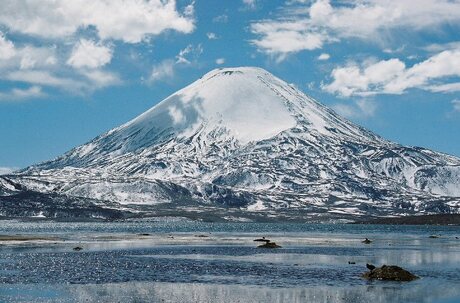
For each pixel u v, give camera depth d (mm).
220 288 73250
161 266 98375
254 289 72562
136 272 89500
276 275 86438
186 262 105938
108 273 87938
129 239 187375
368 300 65250
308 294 69062
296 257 118812
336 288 73625
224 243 169000
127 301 63562
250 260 110875
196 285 75688
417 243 180625
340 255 125250
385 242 185375
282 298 66312
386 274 81875
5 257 113750
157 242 171500
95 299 64500
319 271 91812
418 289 72938
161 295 67688
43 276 83750
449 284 77438
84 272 89000
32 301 62938
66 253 124812
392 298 66562
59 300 63656
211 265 100562
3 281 78188
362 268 96562
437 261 111312
